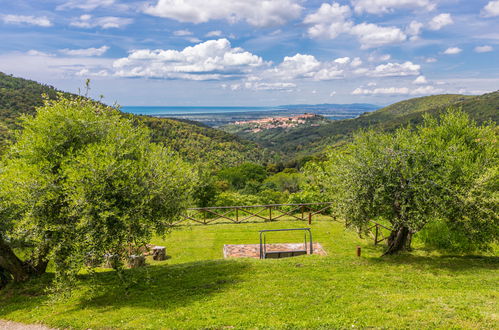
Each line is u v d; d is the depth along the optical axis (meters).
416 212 9.09
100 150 8.07
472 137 10.89
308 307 6.92
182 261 11.99
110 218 7.76
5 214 8.62
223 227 16.05
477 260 10.38
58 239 7.82
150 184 8.62
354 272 9.29
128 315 6.96
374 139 10.73
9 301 8.62
